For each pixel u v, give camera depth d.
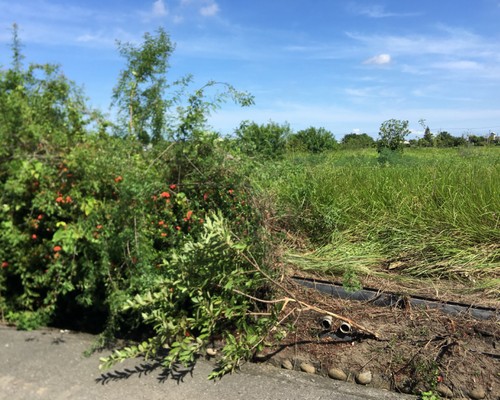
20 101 4.46
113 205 4.13
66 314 4.62
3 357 3.77
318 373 3.65
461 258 4.77
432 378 3.33
